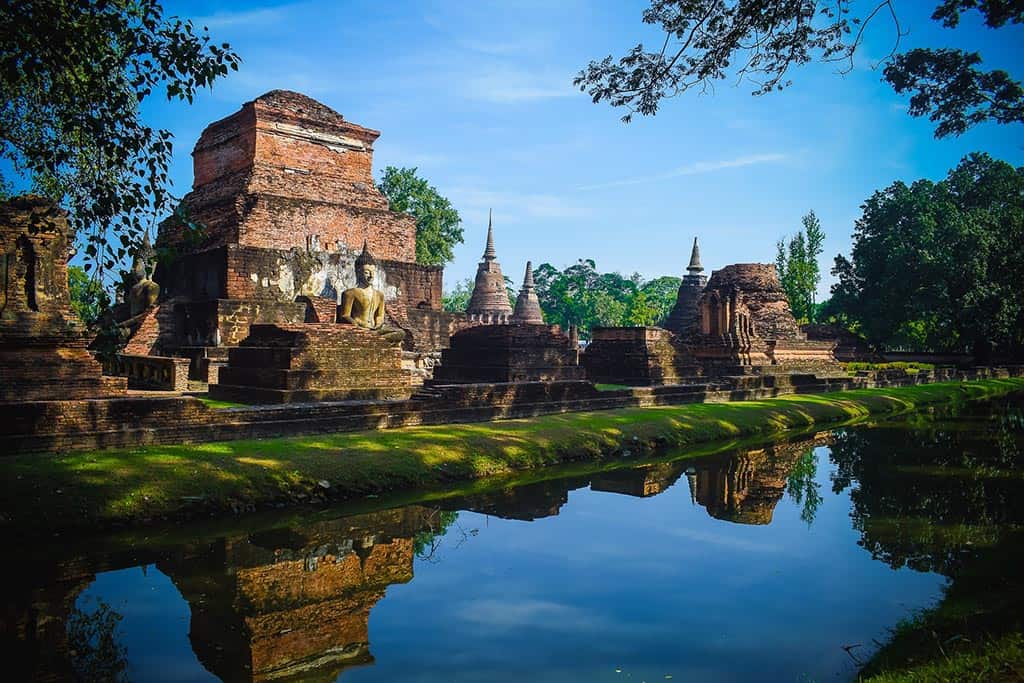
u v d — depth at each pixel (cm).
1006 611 725
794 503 1309
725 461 1706
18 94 1155
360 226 3177
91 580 846
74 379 1344
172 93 964
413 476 1285
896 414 2833
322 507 1134
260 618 769
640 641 730
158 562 905
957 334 5284
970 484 1472
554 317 10062
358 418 1529
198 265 2883
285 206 2945
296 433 1429
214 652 688
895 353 5825
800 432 2244
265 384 1742
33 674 639
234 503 1063
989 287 4709
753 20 1145
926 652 660
